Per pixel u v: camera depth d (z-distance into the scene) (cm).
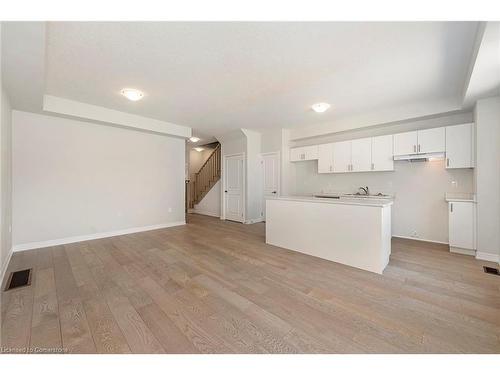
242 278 257
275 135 591
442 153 355
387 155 413
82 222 422
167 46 224
